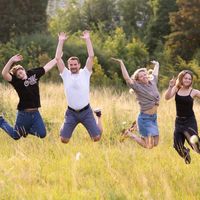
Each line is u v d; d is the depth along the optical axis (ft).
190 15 271.49
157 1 331.98
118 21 370.32
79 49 236.63
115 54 264.31
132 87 54.39
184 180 45.96
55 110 84.79
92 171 49.19
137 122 55.47
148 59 273.75
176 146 50.49
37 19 269.03
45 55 197.98
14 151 56.90
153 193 41.93
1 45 222.07
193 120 49.98
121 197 39.14
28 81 53.06
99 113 54.80
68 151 56.13
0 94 86.48
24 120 53.67
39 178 46.32
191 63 232.73
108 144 60.85
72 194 41.52
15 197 40.11
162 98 103.35
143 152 56.49
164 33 331.57
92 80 187.11
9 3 258.37
